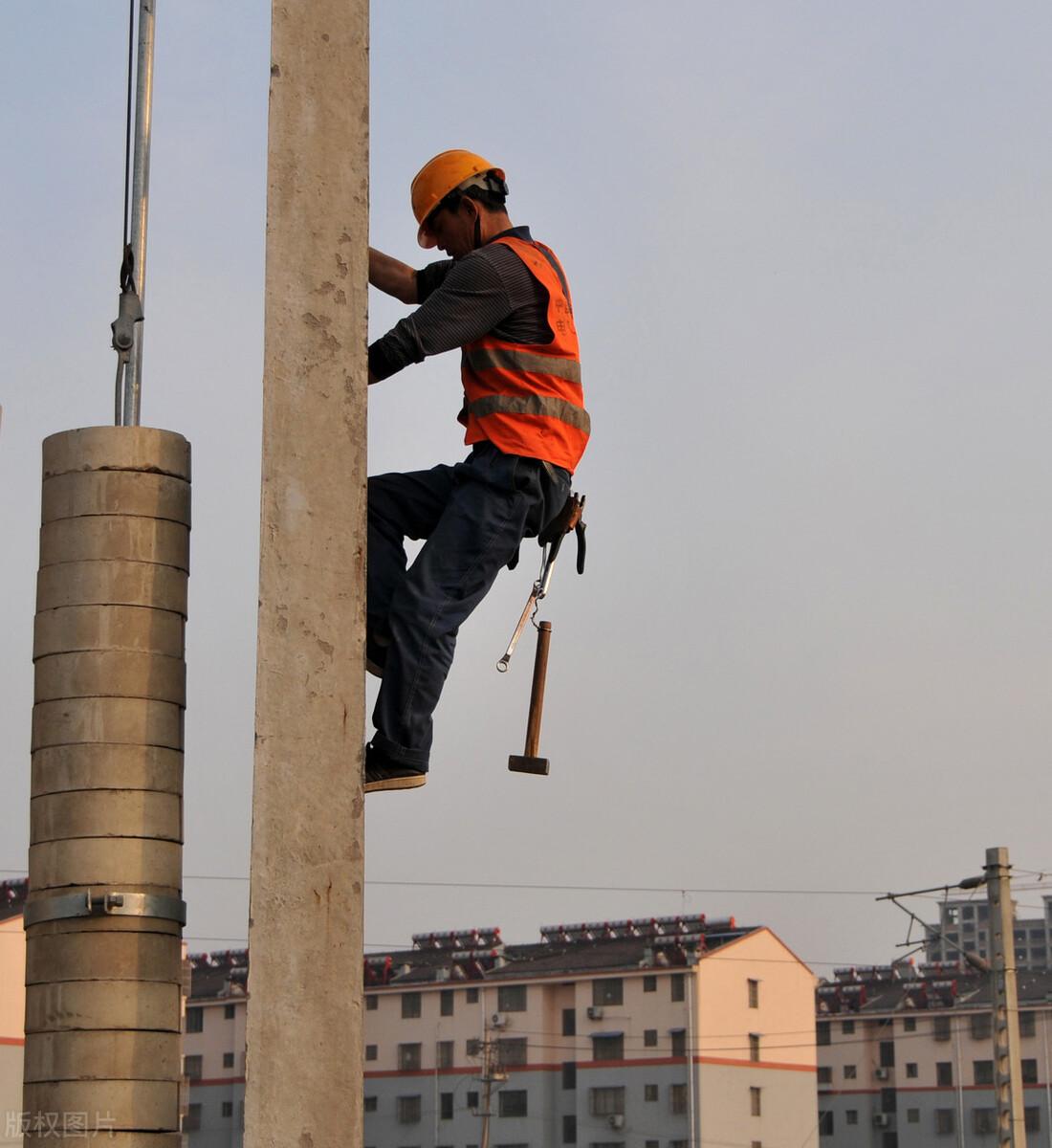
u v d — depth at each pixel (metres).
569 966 62.03
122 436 4.23
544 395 4.62
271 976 3.64
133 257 4.38
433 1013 63.56
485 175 4.86
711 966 60.00
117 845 4.06
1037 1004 69.25
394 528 4.72
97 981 4.00
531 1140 60.41
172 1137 4.05
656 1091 59.09
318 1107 3.59
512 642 4.74
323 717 3.79
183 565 4.27
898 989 75.50
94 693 4.11
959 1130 69.38
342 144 4.05
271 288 3.95
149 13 4.49
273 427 3.89
